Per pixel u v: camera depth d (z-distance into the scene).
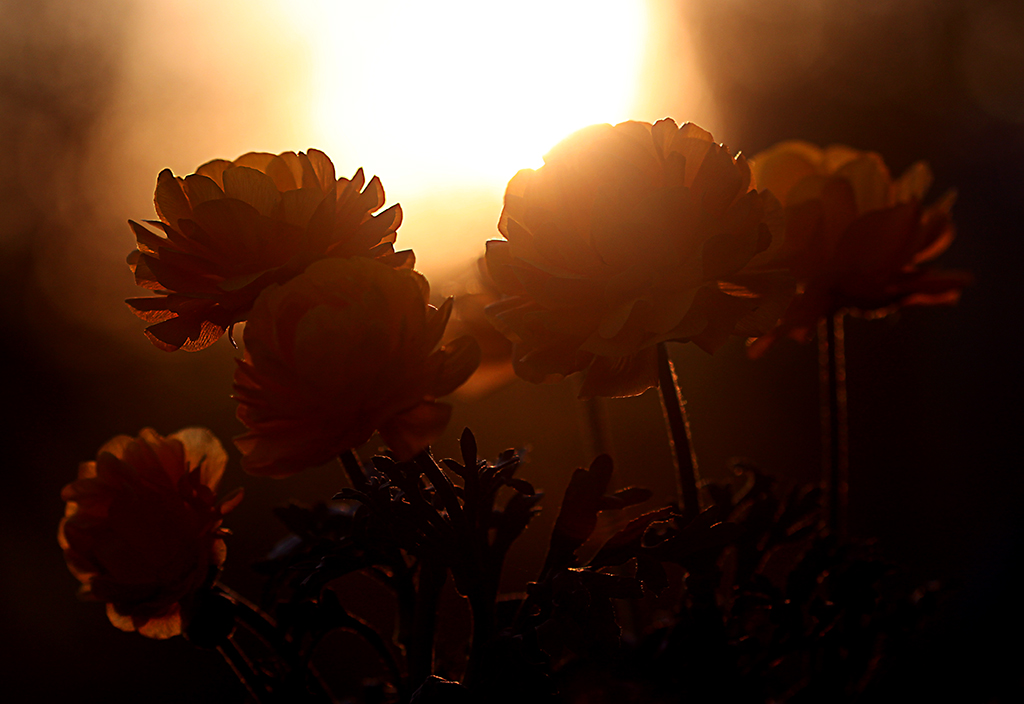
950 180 2.58
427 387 0.57
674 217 0.59
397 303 0.57
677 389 0.64
